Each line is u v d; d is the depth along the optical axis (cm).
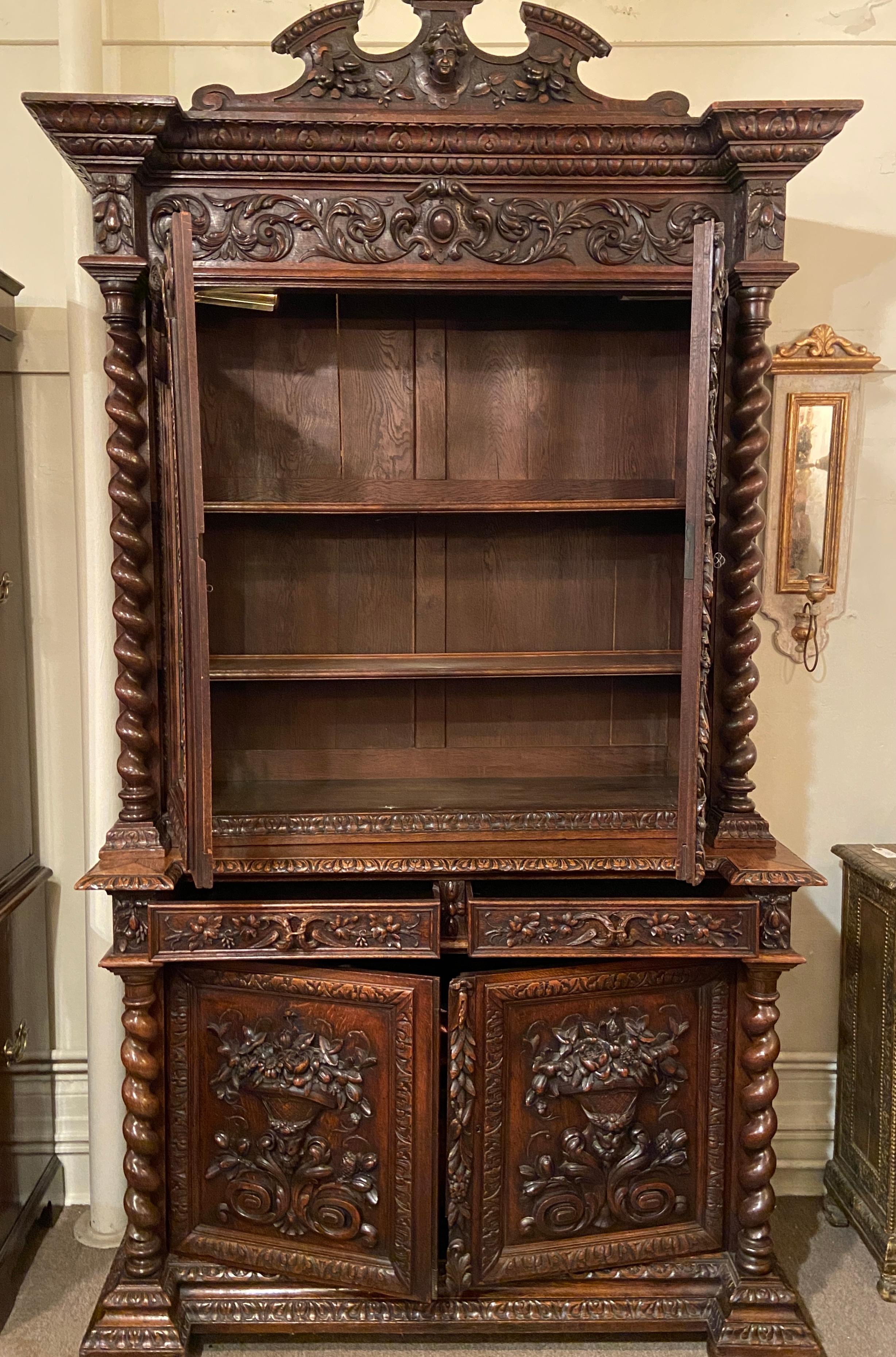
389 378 220
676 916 189
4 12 224
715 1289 202
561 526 228
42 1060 240
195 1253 202
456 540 227
